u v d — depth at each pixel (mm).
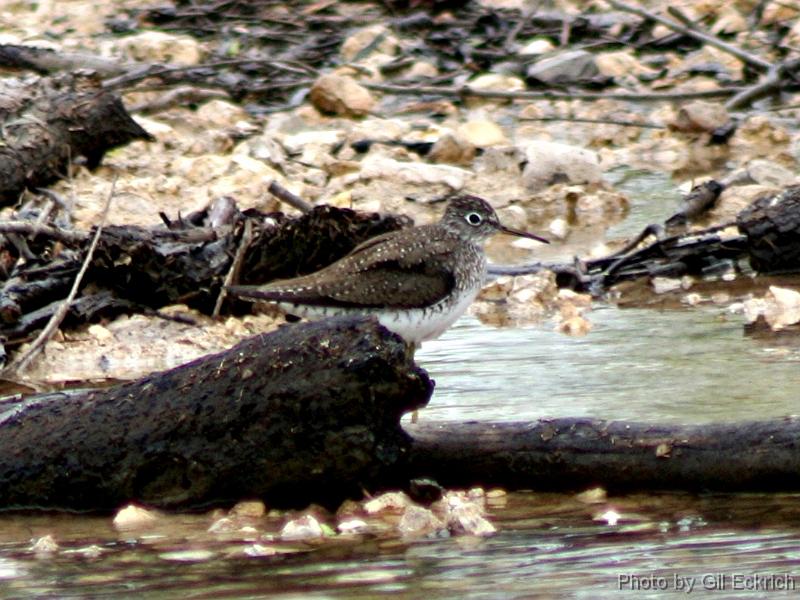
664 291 15742
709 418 11000
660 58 26031
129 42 25250
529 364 12945
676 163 21703
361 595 8352
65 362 13422
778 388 11758
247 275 14617
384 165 20234
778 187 18844
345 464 9531
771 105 23844
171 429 9688
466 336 14188
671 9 25219
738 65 25344
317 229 14633
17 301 14070
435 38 26516
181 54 25219
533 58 25625
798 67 24094
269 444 9547
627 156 22219
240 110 23359
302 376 9422
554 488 9953
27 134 18797
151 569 8836
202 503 9805
